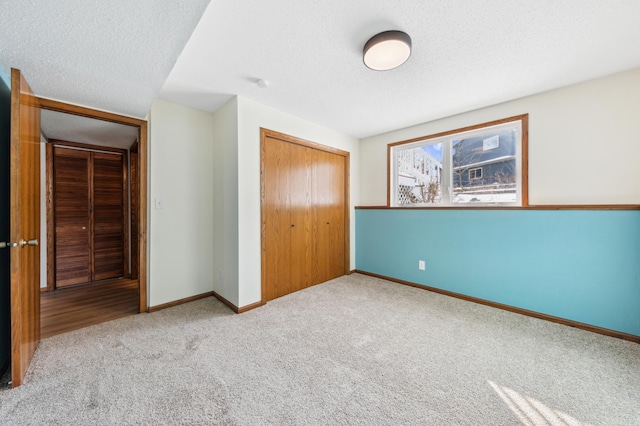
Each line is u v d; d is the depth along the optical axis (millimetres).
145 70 1679
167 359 1697
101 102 2143
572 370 1603
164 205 2605
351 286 3320
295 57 1844
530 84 2252
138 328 2146
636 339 1938
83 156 3516
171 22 1254
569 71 2041
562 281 2252
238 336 2014
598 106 2150
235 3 1324
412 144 3471
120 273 3818
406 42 1591
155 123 2543
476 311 2523
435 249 3098
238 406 1301
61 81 1786
